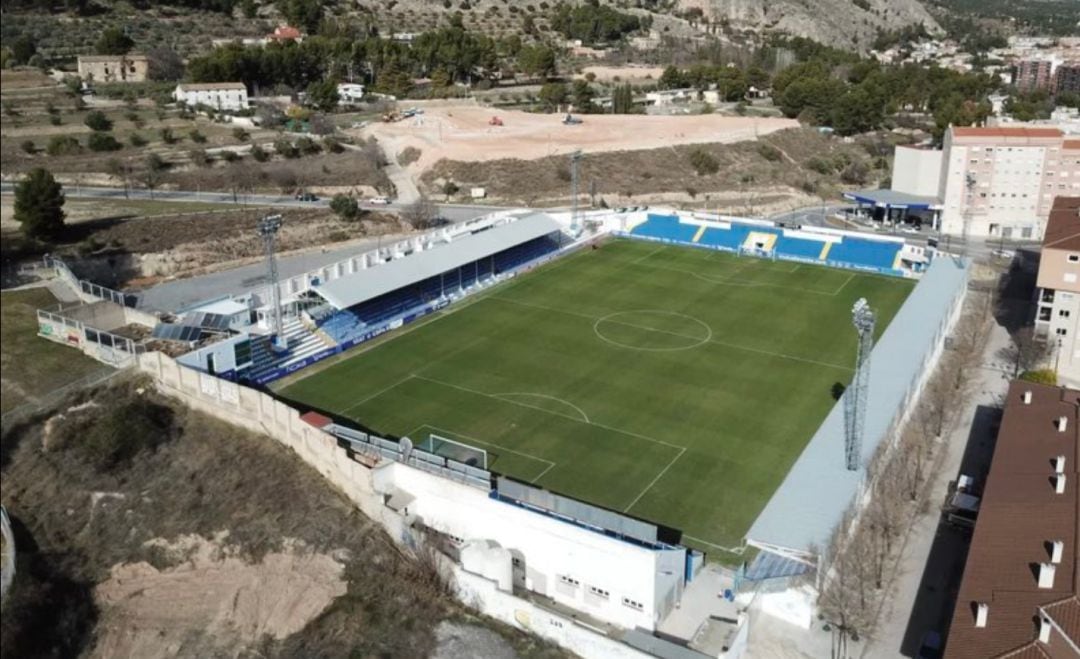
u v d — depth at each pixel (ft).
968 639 147.54
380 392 286.25
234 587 196.03
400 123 649.61
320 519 210.59
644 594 178.70
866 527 210.18
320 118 621.31
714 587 192.34
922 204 516.32
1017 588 157.38
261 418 241.76
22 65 585.22
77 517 218.18
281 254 424.46
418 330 340.59
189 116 590.14
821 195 586.86
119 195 465.47
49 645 185.88
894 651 173.78
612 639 170.91
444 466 215.51
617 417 269.64
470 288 383.86
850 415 242.37
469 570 189.88
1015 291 401.08
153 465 232.73
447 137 606.14
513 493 205.05
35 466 232.12
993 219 501.97
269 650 180.04
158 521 214.69
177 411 256.11
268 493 220.64
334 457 219.00
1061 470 195.72
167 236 410.93
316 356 309.63
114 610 193.36
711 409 274.77
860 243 430.61
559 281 398.62
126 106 590.55
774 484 232.12
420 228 472.44
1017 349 328.29
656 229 468.34
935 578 194.49
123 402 254.47
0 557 203.21
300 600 190.60
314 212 465.47
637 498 225.56
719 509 220.84
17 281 339.57
